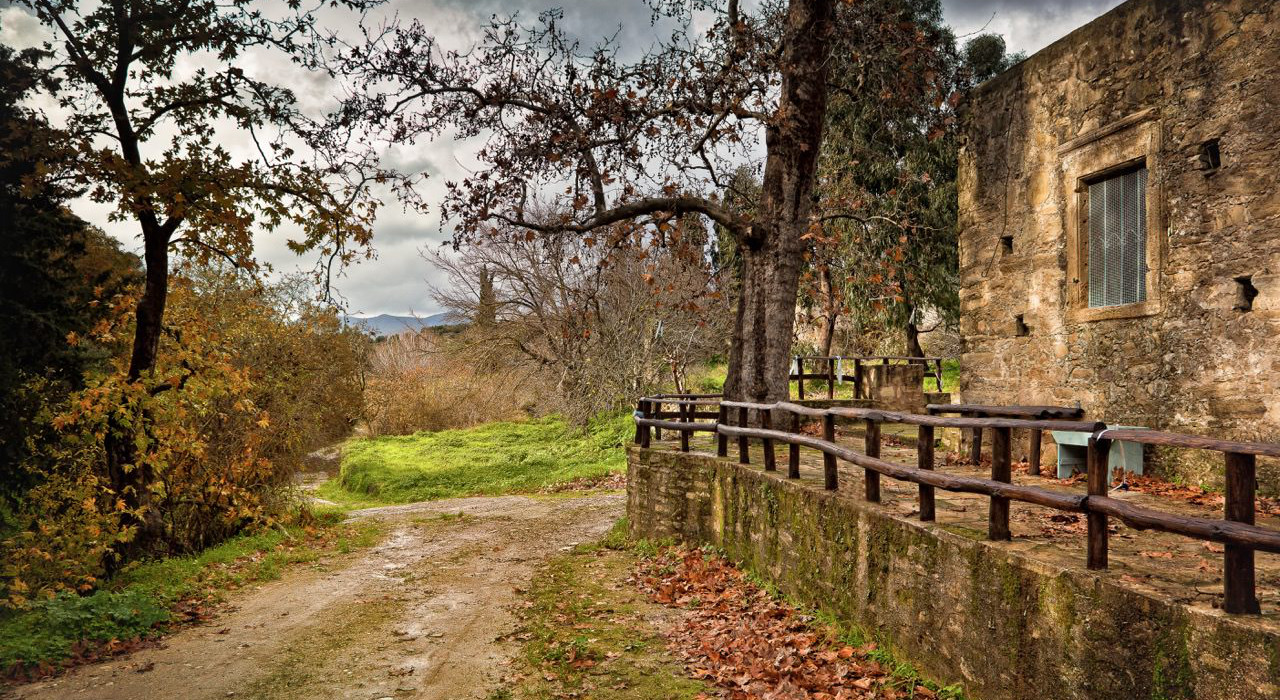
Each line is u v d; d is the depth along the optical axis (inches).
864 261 653.3
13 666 246.5
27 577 335.3
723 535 383.9
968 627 193.9
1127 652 148.7
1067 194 375.9
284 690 232.1
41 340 365.7
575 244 906.7
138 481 426.3
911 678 210.5
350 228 451.2
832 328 901.8
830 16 471.8
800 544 294.2
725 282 879.1
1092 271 367.2
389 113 478.6
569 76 480.4
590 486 753.6
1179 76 315.0
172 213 383.2
